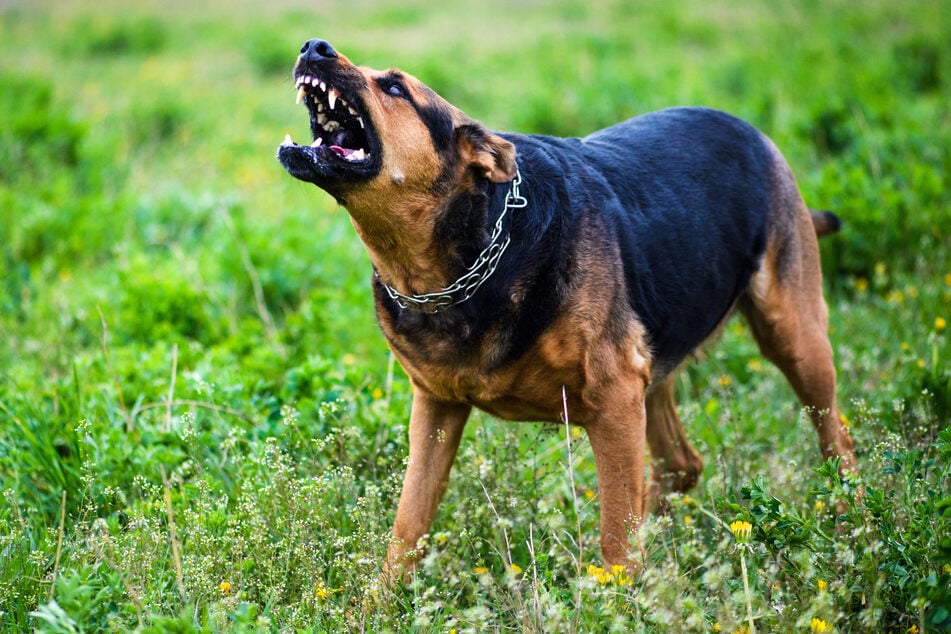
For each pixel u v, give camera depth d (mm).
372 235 4594
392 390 6270
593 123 13328
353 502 5070
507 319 4527
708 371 7062
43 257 9234
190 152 13477
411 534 4891
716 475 5359
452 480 5328
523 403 4766
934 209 8414
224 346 6871
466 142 4535
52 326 7445
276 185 12008
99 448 5410
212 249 8773
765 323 5891
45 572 4480
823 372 5938
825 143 11273
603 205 4910
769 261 5828
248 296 8227
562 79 15914
